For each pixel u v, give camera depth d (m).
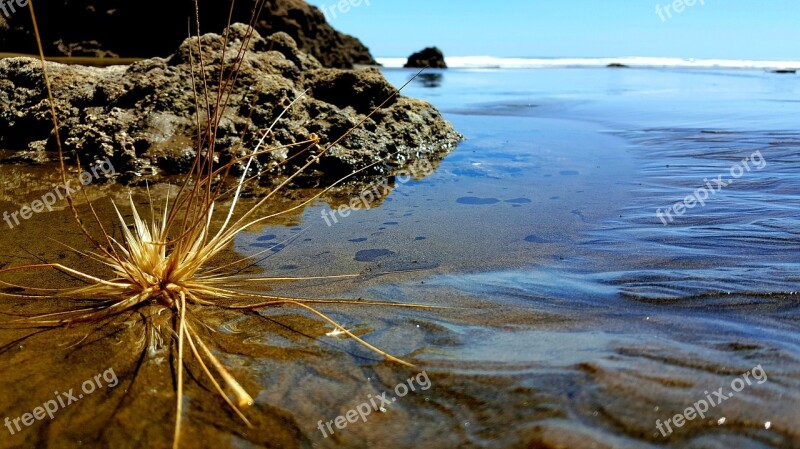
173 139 5.93
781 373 2.11
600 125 9.88
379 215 4.62
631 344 2.39
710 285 3.02
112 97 6.66
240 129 6.13
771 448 1.72
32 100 7.29
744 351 2.30
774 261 3.36
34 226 4.16
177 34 22.45
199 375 2.29
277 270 3.47
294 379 2.26
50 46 20.67
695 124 9.45
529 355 2.36
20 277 3.26
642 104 13.21
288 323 2.74
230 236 3.47
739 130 8.53
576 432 1.84
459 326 2.70
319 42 31.31
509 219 4.46
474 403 2.05
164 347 2.50
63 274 3.30
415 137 7.16
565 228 4.21
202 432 1.95
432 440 1.88
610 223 4.30
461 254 3.71
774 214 4.30
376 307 2.93
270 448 1.87
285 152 6.02
